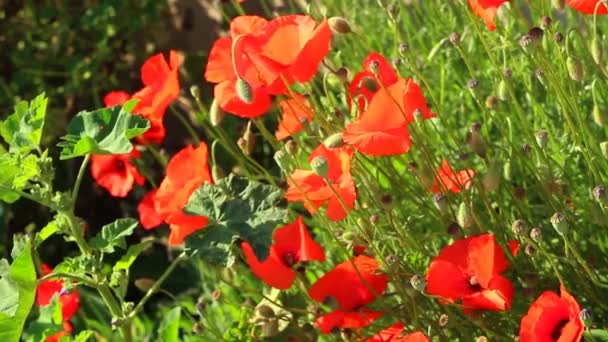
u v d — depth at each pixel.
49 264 5.75
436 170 2.79
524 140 3.20
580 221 2.94
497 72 3.05
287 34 2.76
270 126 5.21
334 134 2.69
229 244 2.75
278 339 3.09
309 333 3.03
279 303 3.15
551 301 2.43
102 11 6.23
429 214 3.01
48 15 6.43
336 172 2.72
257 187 2.79
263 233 2.73
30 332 3.01
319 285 2.81
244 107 2.92
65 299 3.45
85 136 2.65
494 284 2.55
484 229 2.85
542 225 2.91
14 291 2.78
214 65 2.93
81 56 6.27
